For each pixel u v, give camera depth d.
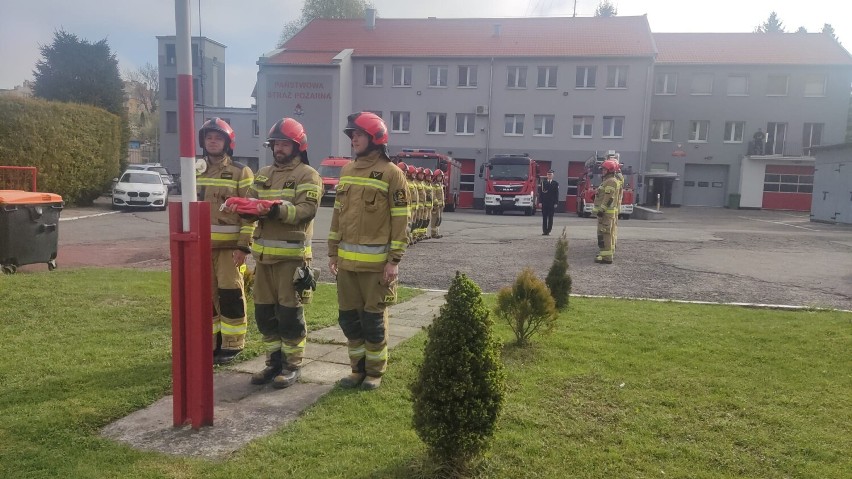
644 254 13.00
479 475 3.26
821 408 4.29
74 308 6.86
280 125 4.76
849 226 24.03
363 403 4.30
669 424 4.00
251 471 3.28
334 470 3.30
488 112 40.56
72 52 46.72
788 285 9.65
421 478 3.19
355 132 4.59
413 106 41.31
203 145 5.30
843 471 3.40
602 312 7.31
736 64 42.03
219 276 5.28
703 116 42.97
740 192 42.28
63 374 4.71
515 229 19.55
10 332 5.89
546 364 5.20
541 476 3.30
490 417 3.17
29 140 22.34
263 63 39.44
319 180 4.81
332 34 44.06
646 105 38.91
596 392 4.55
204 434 3.78
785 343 5.90
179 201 3.76
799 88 41.69
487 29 44.16
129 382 4.57
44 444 3.56
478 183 41.19
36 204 9.68
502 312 5.80
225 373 5.05
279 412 4.18
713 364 5.23
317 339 6.07
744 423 4.03
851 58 41.53
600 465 3.44
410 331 6.48
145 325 6.27
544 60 39.75
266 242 4.71
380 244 4.57
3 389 4.37
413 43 42.62
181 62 3.66
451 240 15.88
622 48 39.69
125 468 3.30
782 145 42.38
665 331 6.33
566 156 40.16
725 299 8.58
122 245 14.05
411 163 29.73
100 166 26.22
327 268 11.38
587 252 13.34
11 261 9.38
